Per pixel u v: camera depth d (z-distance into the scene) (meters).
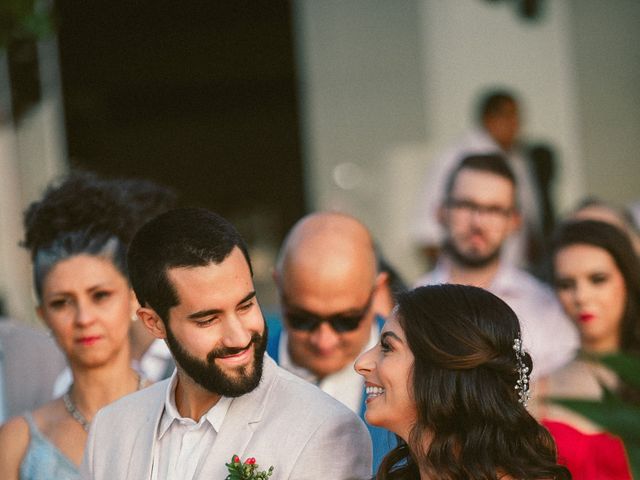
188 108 14.18
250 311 3.22
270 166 14.27
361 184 11.12
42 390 5.00
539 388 5.04
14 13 6.36
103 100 13.51
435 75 10.83
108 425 3.57
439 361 3.07
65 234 4.13
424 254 8.94
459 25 10.73
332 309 4.11
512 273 6.29
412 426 3.16
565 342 6.00
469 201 6.27
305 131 11.35
